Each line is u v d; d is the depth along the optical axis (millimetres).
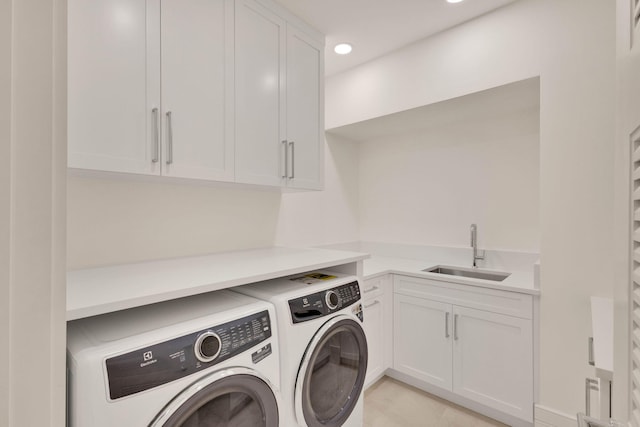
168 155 1313
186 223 1767
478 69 1947
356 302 1578
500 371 1891
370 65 2475
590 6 1619
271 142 1742
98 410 743
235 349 1020
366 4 1797
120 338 861
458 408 2074
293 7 1808
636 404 562
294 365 1237
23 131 315
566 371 1683
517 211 2371
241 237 2061
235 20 1562
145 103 1248
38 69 326
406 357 2299
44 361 334
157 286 1055
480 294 1965
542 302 1751
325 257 1714
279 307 1235
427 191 2838
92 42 1112
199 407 923
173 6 1332
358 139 3193
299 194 2592
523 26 1798
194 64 1399
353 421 1535
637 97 557
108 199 1475
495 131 2459
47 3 334
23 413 319
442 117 2469
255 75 1655
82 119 1091
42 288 332
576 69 1655
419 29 2062
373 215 3197
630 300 605
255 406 1086
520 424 1865
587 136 1631
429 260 2785
